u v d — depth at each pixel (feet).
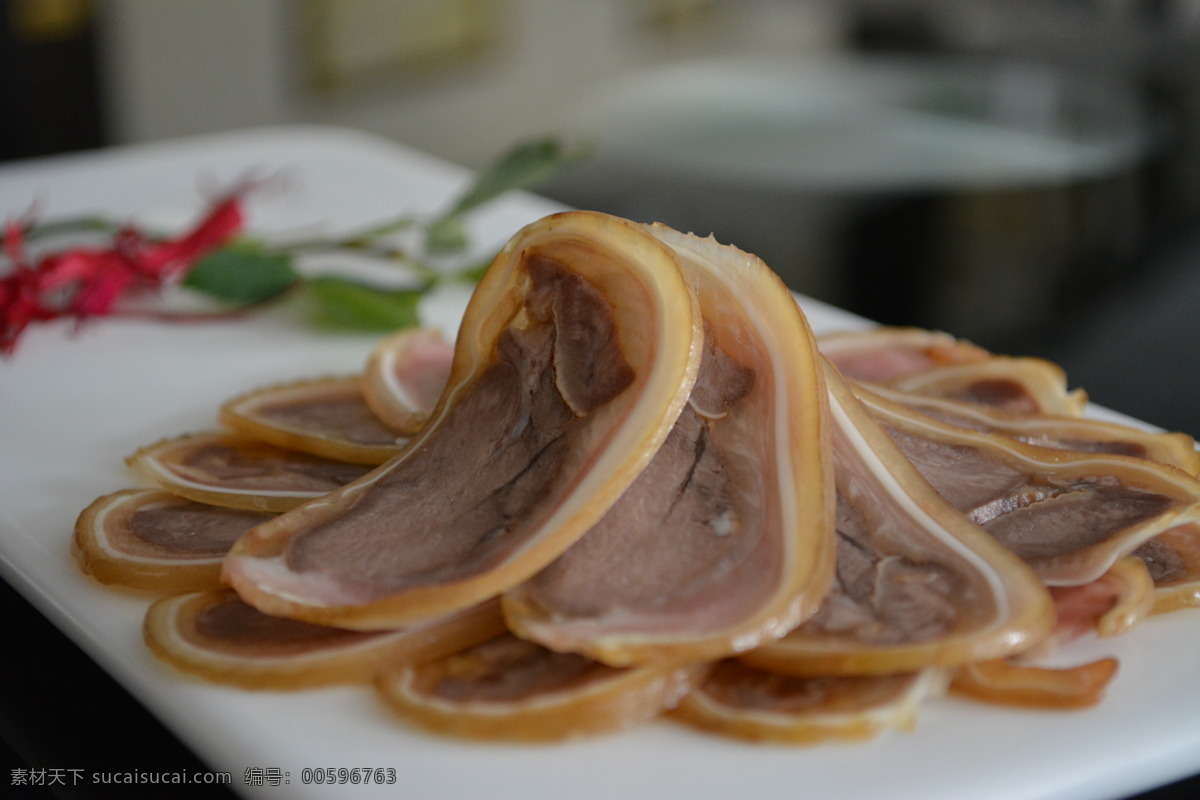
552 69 5.65
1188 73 3.90
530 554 1.30
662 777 1.26
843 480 1.40
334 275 2.02
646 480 1.37
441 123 5.27
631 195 2.92
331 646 1.34
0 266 2.23
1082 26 4.45
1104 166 3.09
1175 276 2.50
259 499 1.52
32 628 1.50
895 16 4.94
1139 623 1.40
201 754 1.30
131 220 2.35
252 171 2.72
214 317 2.04
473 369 1.46
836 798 1.24
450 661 1.34
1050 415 1.60
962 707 1.32
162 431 1.75
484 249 2.31
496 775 1.26
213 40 4.66
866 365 1.79
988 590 1.33
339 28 4.91
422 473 1.42
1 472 1.65
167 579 1.43
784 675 1.32
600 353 1.38
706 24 6.15
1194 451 1.56
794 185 2.97
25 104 4.17
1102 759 1.28
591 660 1.32
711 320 1.40
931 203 2.89
